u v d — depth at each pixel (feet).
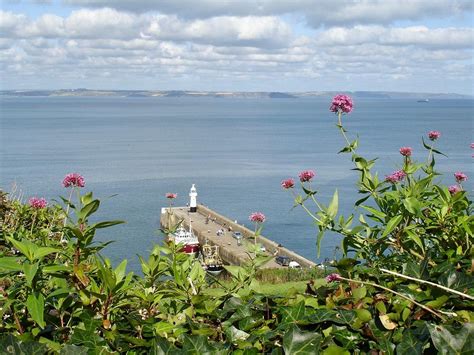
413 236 11.34
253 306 8.96
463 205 12.16
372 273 9.60
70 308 8.87
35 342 7.29
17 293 9.32
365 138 519.60
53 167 339.98
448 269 8.68
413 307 8.36
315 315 8.02
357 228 12.04
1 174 297.74
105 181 304.50
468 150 383.65
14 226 20.30
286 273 56.49
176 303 9.61
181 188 292.40
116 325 8.58
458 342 6.66
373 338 7.74
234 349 8.05
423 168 14.37
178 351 7.35
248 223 212.84
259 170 359.46
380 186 13.69
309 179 15.10
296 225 210.79
